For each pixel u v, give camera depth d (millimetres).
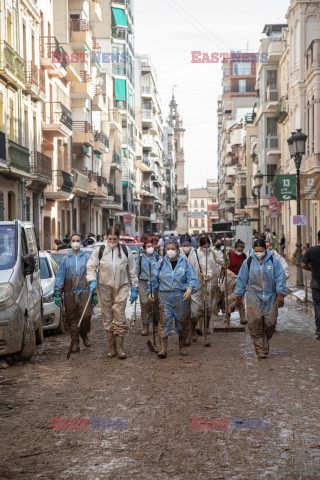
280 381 8273
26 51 30266
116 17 64562
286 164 44156
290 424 6273
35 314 11367
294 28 37688
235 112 100250
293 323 14570
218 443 5691
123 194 69312
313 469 5031
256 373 8812
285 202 45531
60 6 39219
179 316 10281
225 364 9531
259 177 39281
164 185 120562
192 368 9234
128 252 10367
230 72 100812
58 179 36062
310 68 32938
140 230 87438
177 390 7785
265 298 10000
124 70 66562
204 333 12023
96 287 10438
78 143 43938
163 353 10188
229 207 102188
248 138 68125
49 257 14703
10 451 5594
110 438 5883
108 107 57219
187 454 5410
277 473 4945
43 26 34406
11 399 7488
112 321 10312
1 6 25812
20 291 9953
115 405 7098
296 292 21453
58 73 36000
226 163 100375
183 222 148375
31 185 31328
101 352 10891
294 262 40500
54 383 8328
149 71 89312
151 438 5867
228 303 13961
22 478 4934
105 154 57812
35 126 32781
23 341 9977
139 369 9203
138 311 17531
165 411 6805
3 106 26703
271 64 50906
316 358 9992
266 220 58156
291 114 39312
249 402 7160
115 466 5148
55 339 12844
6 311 9539
